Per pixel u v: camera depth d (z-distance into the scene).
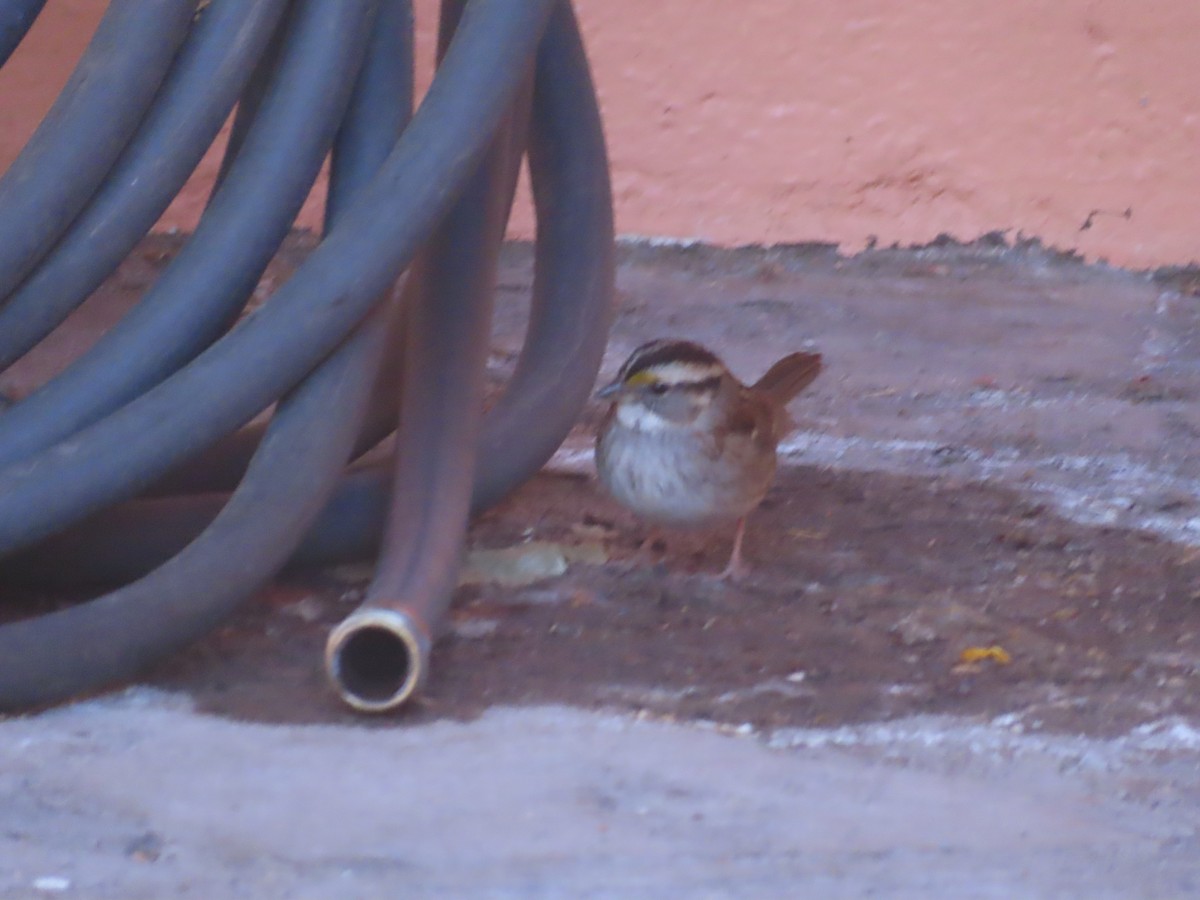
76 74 8.19
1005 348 14.45
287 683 8.16
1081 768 7.64
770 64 15.75
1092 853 6.77
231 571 7.63
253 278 8.27
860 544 10.51
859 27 15.69
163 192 8.27
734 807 7.06
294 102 8.32
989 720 8.13
